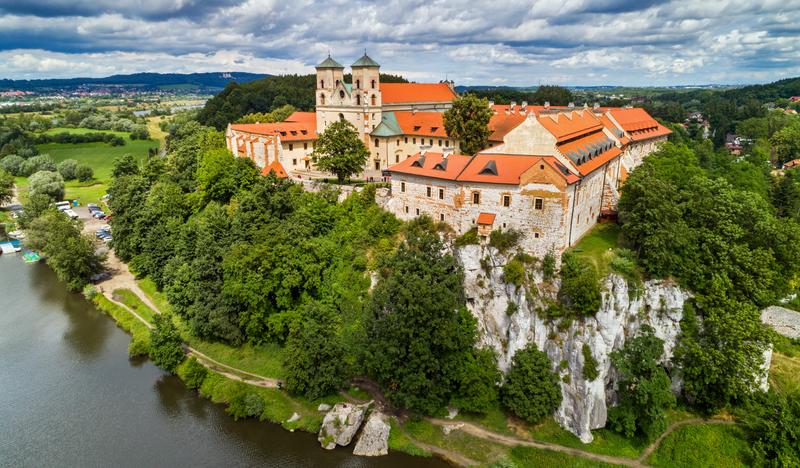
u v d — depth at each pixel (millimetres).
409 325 70500
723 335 72375
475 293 80812
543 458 67000
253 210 101875
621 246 81625
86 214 169625
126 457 67500
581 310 71562
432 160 89312
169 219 118562
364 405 75375
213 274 93438
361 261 89188
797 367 82562
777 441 66062
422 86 147500
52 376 85062
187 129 186625
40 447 69062
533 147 83562
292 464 66875
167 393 81188
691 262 77125
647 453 68875
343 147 109312
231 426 73812
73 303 112062
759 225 81125
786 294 86125
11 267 132375
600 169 91500
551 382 71750
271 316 86312
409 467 66500
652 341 72500
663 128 142375
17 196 189125
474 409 71938
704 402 74125
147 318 102438
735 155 178625
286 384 76875
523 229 78500
